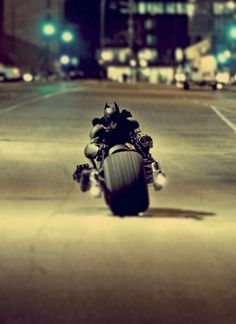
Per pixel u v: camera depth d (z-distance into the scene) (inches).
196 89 6087.6
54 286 599.8
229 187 1177.4
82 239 773.3
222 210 970.7
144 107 3085.6
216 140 1883.6
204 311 543.8
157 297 574.9
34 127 2091.5
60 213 923.4
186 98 4077.3
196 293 587.8
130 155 890.1
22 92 4315.9
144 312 538.3
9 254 703.7
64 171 1299.2
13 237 780.6
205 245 756.0
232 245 759.7
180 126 2246.6
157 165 924.0
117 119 927.0
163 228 836.6
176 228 838.5
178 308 549.3
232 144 1807.3
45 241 762.2
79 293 581.9
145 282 615.5
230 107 3270.2
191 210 964.0
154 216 910.4
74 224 852.6
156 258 697.6
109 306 550.3
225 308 551.5
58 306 548.7
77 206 975.0
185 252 723.4
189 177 1273.4
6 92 4237.2
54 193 1079.6
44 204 991.0
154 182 922.7
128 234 799.7
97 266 664.4
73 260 684.1
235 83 7775.6
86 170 959.0
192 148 1702.8
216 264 679.7
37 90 4707.2
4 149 1588.3
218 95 4687.5
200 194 1099.9
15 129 2020.2
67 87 5629.9
